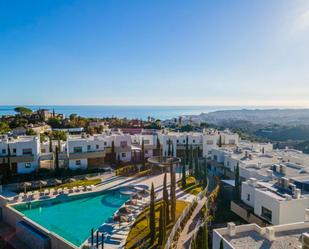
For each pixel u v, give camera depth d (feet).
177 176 215.51
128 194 173.88
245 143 304.91
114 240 115.03
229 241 87.81
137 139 290.56
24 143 214.48
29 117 445.37
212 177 217.97
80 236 122.42
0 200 140.56
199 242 101.45
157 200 160.86
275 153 234.99
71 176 209.26
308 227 97.04
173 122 593.01
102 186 187.32
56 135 309.63
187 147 258.16
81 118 485.97
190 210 145.38
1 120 397.19
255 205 133.28
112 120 507.71
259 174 164.35
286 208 118.42
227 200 168.96
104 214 148.66
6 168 202.80
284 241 87.81
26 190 178.19
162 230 109.19
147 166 241.35
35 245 111.34
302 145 447.01
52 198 162.50
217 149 243.19
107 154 258.37
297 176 157.58
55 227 132.77
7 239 120.88
